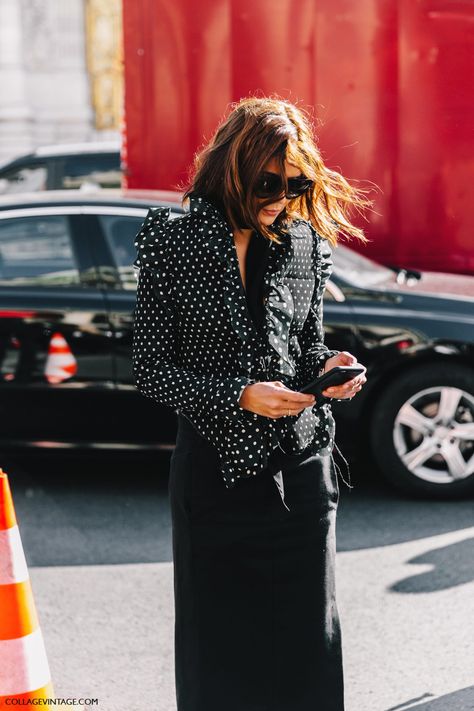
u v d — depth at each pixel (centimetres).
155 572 493
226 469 269
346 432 588
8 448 604
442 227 731
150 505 596
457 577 475
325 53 723
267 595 278
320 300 285
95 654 407
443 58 714
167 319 270
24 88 2539
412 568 487
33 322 589
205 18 732
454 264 732
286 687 283
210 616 280
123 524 563
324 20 720
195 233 264
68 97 2562
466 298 595
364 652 403
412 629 422
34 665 308
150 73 743
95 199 617
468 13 708
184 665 287
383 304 586
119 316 588
